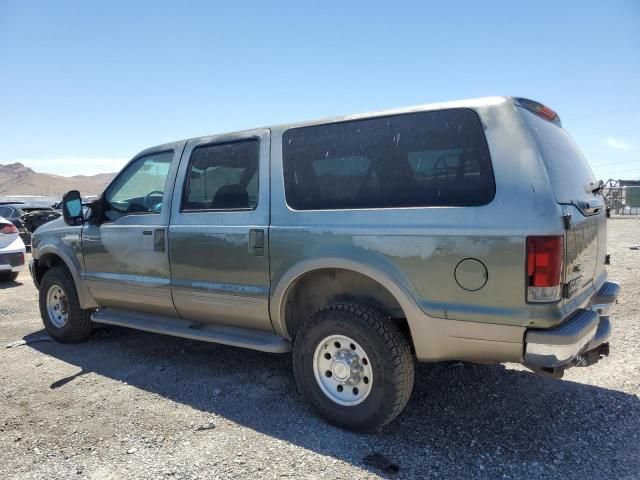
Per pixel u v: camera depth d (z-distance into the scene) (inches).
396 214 129.0
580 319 119.6
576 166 144.3
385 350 128.1
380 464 118.3
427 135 129.4
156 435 135.8
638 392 155.9
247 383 170.9
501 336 117.0
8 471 120.0
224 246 160.4
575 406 147.9
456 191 122.6
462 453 124.0
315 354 140.2
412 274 125.6
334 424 138.3
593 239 138.6
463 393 158.6
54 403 157.9
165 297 179.9
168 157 185.3
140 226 185.5
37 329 250.2
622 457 120.9
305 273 144.5
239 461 122.0
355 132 141.9
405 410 147.7
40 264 237.3
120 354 206.1
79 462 123.2
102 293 204.1
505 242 113.9
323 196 143.8
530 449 125.3
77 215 204.1
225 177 166.4
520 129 118.9
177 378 177.0
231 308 161.8
